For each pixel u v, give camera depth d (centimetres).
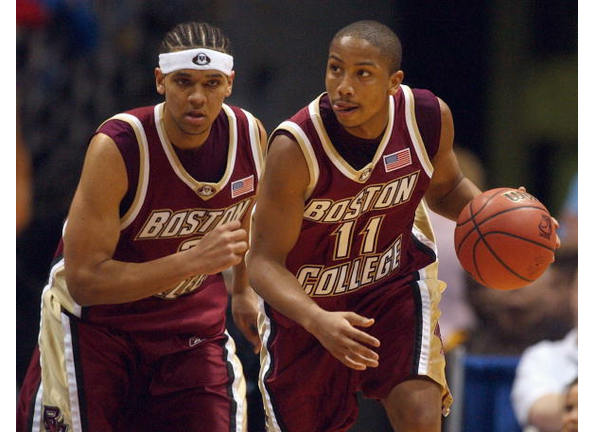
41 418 1343
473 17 3466
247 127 1338
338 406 1347
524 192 1300
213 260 1218
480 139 3559
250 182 1337
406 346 1297
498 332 2019
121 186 1271
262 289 1227
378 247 1310
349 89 1181
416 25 3381
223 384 1359
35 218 2488
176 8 2841
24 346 2133
